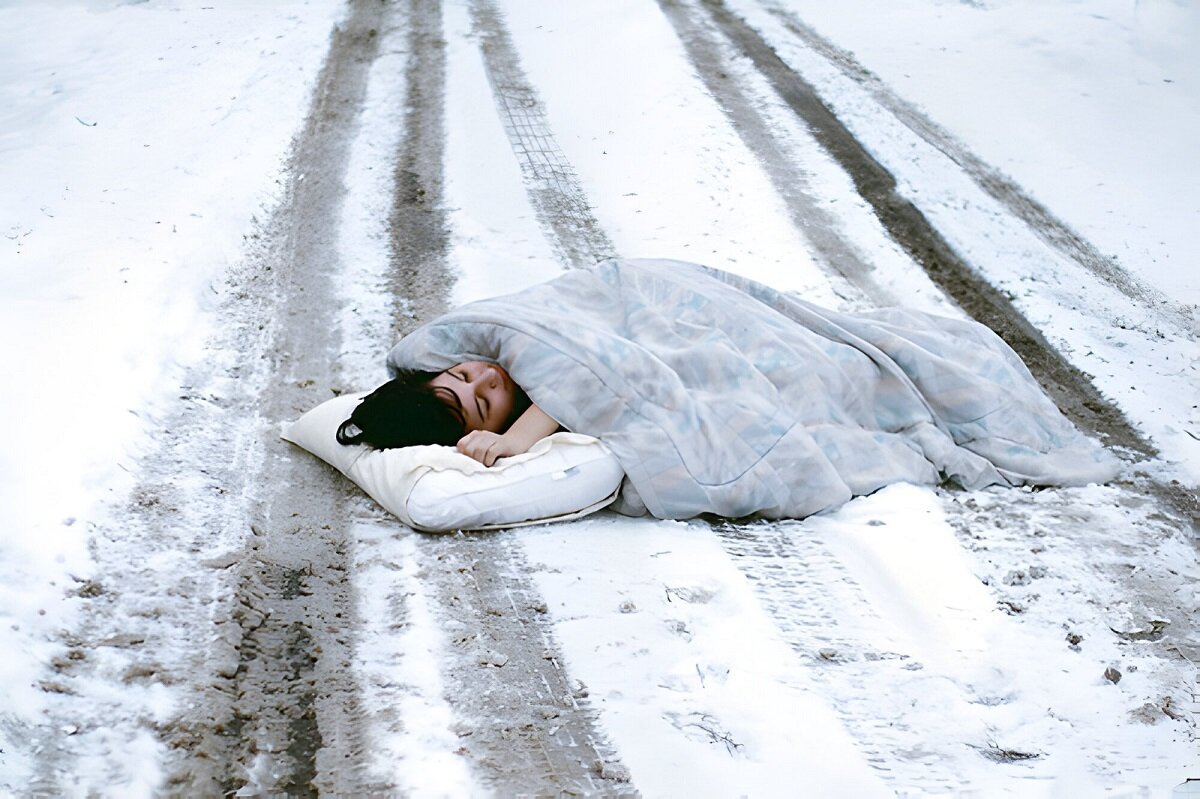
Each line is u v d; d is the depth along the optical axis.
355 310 5.43
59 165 6.87
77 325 4.57
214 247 5.79
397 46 10.12
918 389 4.29
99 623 3.03
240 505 3.75
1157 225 6.84
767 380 3.93
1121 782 2.62
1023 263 6.30
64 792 2.46
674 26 10.39
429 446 3.72
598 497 3.72
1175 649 3.16
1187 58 9.88
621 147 7.79
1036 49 10.04
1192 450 4.46
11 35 10.35
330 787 2.56
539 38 10.26
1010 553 3.63
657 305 4.28
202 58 9.50
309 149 7.69
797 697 2.89
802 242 6.45
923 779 2.62
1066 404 4.90
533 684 2.92
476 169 7.41
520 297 4.23
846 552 3.58
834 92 8.89
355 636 3.11
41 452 3.63
